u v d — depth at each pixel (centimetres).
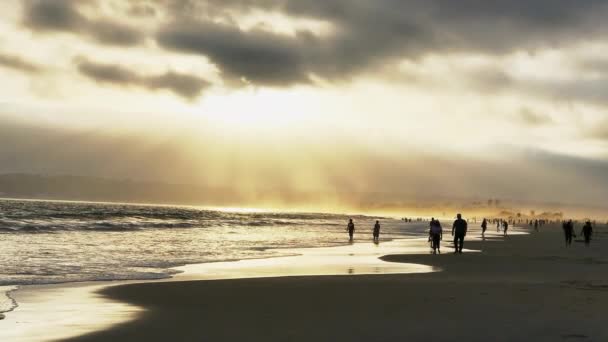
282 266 2433
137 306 1304
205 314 1191
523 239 5709
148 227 6475
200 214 13700
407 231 8100
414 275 1992
